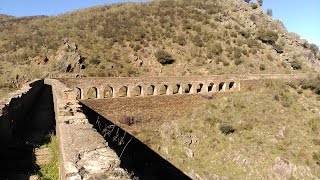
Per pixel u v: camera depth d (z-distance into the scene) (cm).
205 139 4209
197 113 4675
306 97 5341
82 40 6531
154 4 9300
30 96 2947
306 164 3800
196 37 7300
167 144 4091
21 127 2220
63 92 2092
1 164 1498
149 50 6562
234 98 5094
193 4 9225
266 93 5359
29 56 5897
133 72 5844
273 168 3741
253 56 7100
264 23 9381
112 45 6531
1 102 1805
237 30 8012
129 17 8006
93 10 9612
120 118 3959
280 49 7800
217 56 6812
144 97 4203
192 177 3612
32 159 1578
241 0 10588
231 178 3600
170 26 7606
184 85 4778
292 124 4544
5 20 11000
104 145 1005
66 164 835
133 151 3706
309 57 8375
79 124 1343
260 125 4456
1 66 5547
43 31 7462
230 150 3997
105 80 3981
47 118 2584
